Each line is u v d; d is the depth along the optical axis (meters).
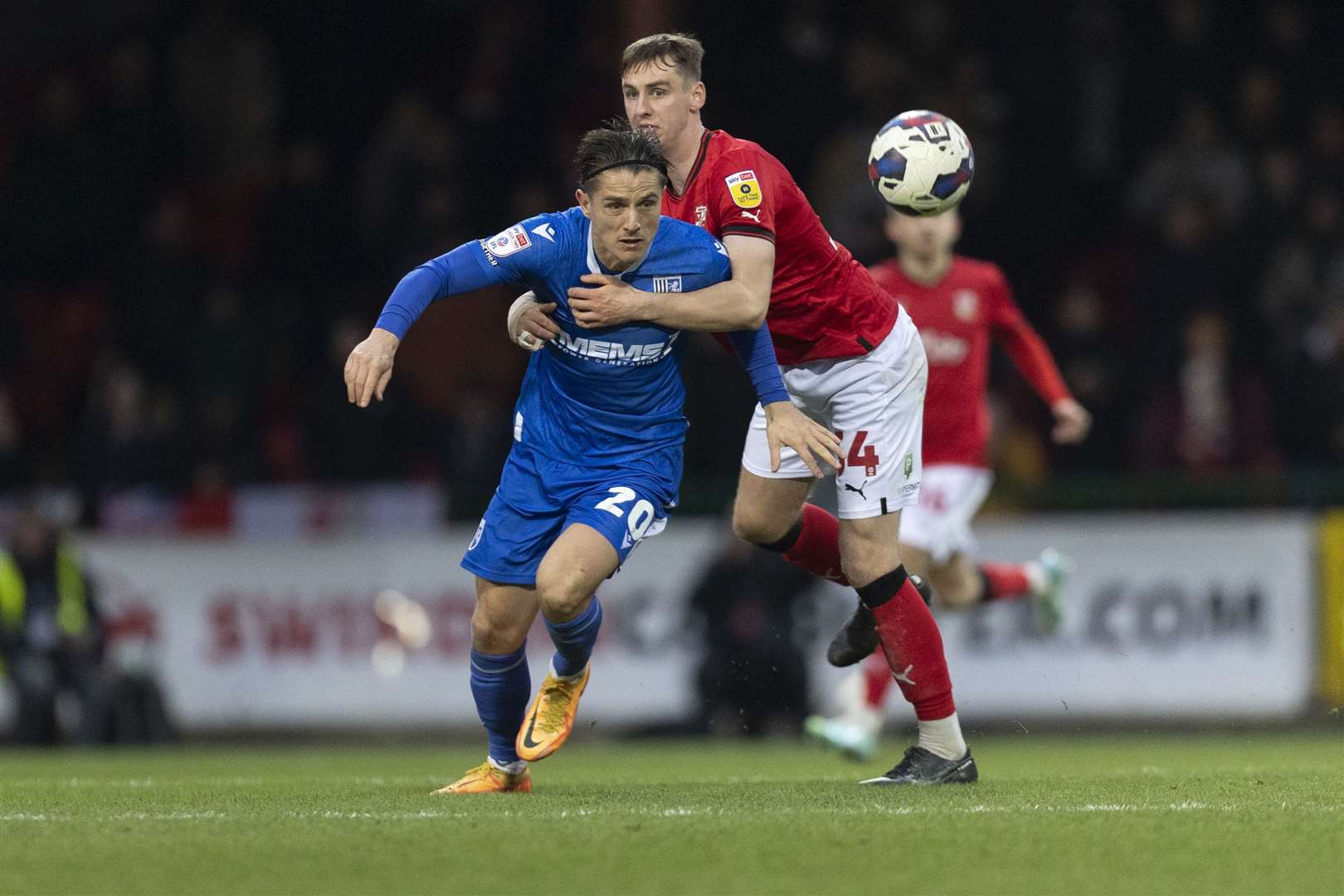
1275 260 51.66
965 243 54.91
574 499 19.61
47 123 57.47
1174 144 53.88
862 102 53.38
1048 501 44.31
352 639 46.03
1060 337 51.59
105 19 63.03
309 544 46.28
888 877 13.63
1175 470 48.53
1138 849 14.99
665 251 19.17
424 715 45.72
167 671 46.34
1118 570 44.00
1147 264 53.59
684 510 44.56
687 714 43.91
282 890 13.27
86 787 23.89
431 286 18.83
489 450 48.88
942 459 30.41
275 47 59.59
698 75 20.08
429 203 54.38
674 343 19.95
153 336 52.69
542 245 19.17
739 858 14.48
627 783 23.39
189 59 58.25
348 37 59.44
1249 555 43.81
